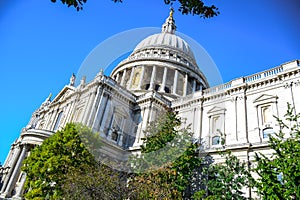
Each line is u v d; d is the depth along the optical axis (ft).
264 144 86.28
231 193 72.43
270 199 53.67
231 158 79.61
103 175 59.98
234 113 105.19
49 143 87.45
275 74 100.27
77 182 61.93
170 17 237.04
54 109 157.38
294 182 51.62
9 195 116.47
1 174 174.29
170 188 65.41
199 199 76.48
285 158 56.18
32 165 86.74
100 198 58.13
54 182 77.46
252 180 61.52
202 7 20.61
